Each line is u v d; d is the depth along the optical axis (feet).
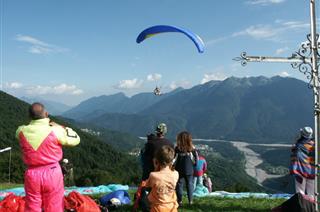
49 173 23.56
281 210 31.91
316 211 29.04
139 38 39.11
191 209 38.55
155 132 35.53
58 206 23.94
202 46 35.94
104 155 421.59
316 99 28.71
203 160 50.19
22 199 31.07
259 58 29.25
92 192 55.62
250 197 50.72
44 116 24.45
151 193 23.07
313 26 28.76
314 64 28.76
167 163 23.11
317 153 28.89
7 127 392.88
